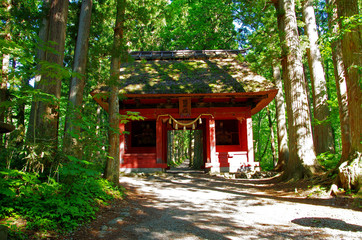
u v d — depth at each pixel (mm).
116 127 8234
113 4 10664
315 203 6836
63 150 5523
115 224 4812
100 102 14383
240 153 15320
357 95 7148
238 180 13008
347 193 6980
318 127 13258
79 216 4723
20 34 8672
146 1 10352
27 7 9688
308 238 4176
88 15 8391
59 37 6543
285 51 10609
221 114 15414
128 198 7488
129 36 10438
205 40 24828
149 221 5215
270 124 21594
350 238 4117
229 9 19641
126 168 14883
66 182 5148
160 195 8523
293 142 10406
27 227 3688
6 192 3803
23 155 5598
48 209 4289
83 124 5555
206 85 14055
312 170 9602
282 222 5188
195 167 19828
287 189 9094
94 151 6281
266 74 19062
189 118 15445
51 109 6020
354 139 7320
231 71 15516
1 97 8461
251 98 15180
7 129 3402
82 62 8062
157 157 14945
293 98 10445
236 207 6684
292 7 10914
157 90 13766
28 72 4363
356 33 7168
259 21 12438
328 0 9609
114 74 8047
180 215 5797
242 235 4379
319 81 13438
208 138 15852
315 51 13625
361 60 7094
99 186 6570
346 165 7391
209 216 5711
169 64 16891
